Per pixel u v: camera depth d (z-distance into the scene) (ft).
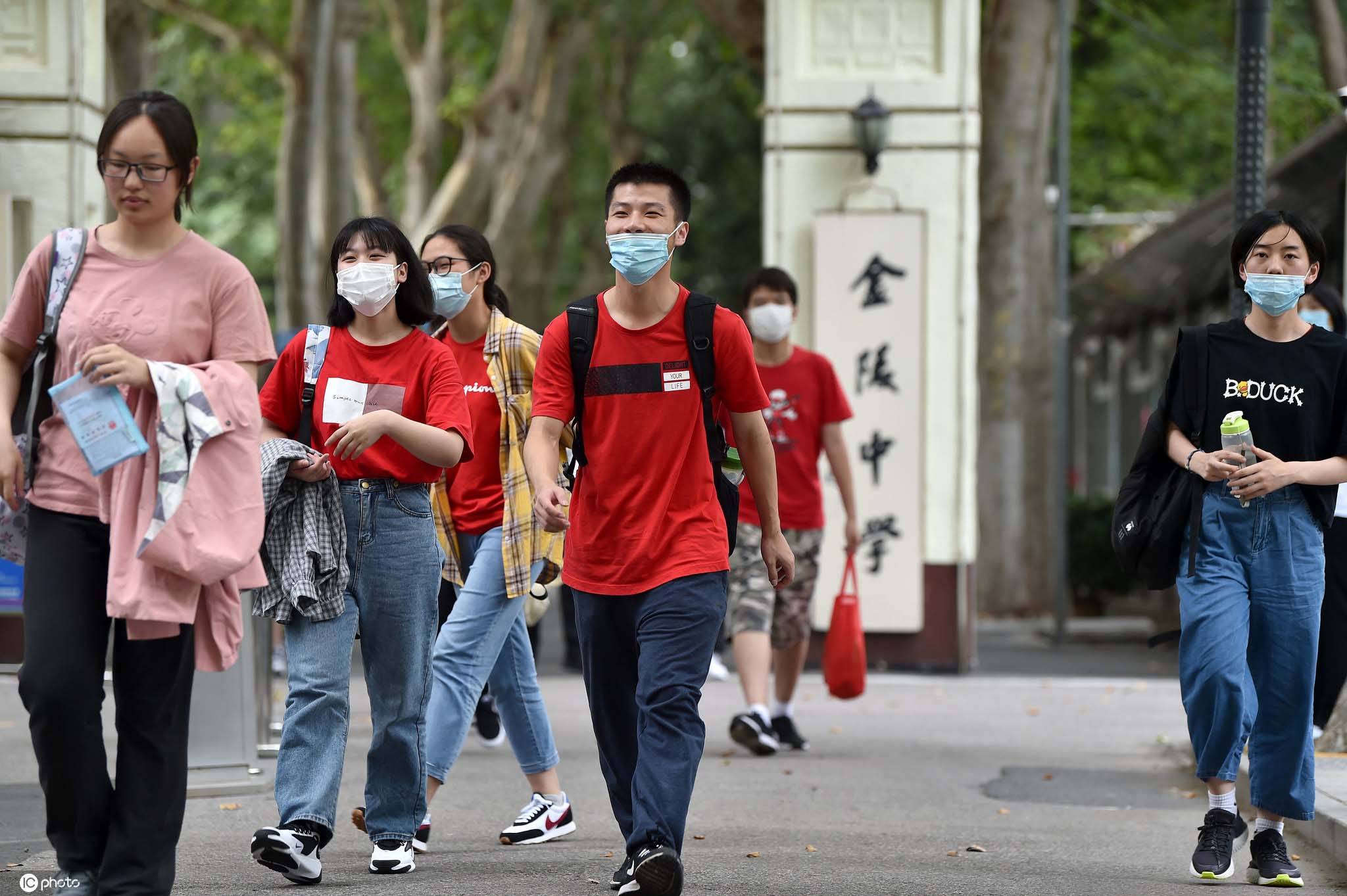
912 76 127.75
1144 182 264.31
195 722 75.36
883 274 126.93
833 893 54.44
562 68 256.11
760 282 86.63
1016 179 180.55
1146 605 207.62
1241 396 56.95
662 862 47.91
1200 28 236.63
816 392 88.38
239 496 44.29
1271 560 56.54
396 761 55.72
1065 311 166.81
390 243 55.01
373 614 54.65
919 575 127.44
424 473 54.95
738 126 329.11
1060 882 57.26
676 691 49.24
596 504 50.93
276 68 231.30
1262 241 56.39
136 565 43.01
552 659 141.38
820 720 104.73
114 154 43.24
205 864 57.31
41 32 110.83
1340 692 79.51
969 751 91.81
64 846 44.19
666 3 281.54
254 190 319.47
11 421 44.29
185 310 44.47
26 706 43.45
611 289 51.88
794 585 89.30
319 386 55.36
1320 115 186.70
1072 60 251.60
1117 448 330.54
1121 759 89.97
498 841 63.36
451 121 258.16
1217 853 57.16
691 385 50.62
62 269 44.42
